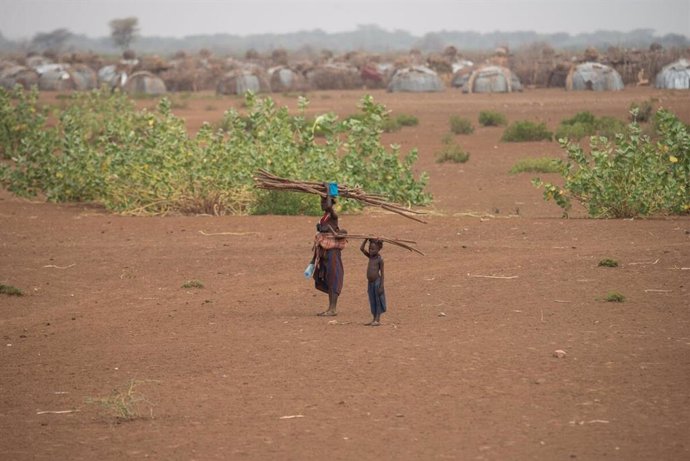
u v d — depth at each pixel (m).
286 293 49.25
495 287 48.38
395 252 59.28
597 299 44.75
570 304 44.00
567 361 34.31
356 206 75.31
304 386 32.25
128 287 51.66
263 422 28.62
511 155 125.25
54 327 42.62
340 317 43.25
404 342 37.75
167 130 80.75
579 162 72.38
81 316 44.84
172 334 40.62
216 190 77.56
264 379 33.25
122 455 26.16
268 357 36.19
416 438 26.83
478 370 33.44
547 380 32.03
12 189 87.81
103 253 60.88
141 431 28.19
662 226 65.62
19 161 87.50
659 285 47.47
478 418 28.41
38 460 25.91
